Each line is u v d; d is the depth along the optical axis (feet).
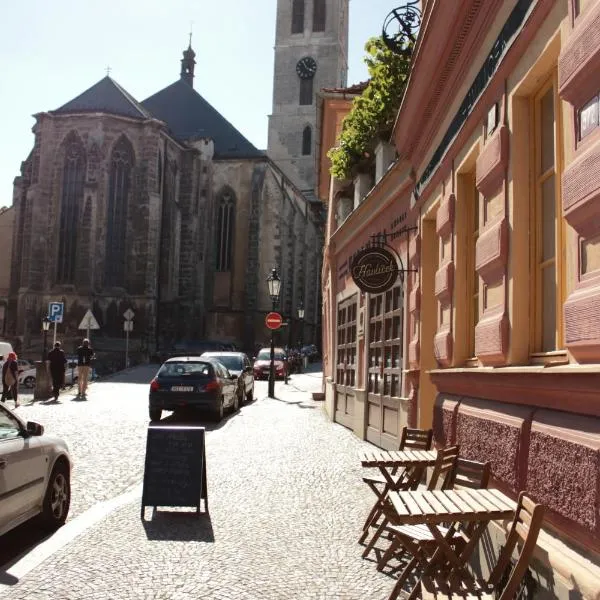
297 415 61.67
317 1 268.21
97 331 178.09
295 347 229.04
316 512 24.48
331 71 266.77
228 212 224.74
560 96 12.23
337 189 61.67
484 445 16.21
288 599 15.96
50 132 181.78
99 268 179.93
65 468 23.75
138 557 19.15
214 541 20.80
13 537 21.71
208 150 215.72
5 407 21.80
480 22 18.08
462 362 20.94
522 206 15.26
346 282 52.95
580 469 10.75
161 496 23.91
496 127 16.81
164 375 55.52
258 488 28.58
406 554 19.34
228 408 62.80
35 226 179.52
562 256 13.37
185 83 255.29
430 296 30.01
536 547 12.49
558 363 12.91
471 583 13.19
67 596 16.02
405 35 37.04
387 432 38.01
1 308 191.52
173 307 198.18
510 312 15.37
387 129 41.70
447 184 23.58
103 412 62.23
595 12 10.76
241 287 221.46
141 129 185.47
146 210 183.32
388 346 38.68
